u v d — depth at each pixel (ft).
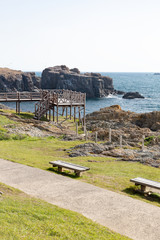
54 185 33.78
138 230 23.24
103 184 35.65
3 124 87.81
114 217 25.46
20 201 26.94
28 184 33.86
